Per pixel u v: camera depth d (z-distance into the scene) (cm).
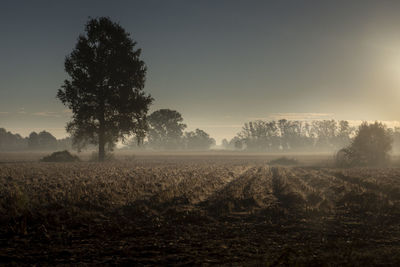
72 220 1227
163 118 17725
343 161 5338
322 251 890
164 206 1587
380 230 1151
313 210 1477
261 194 2048
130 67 5303
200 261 820
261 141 19662
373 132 5484
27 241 990
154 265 793
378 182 2566
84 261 820
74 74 5053
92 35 5228
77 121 5253
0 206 1410
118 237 1050
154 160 6944
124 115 5350
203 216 1336
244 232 1127
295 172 3962
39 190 1917
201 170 3888
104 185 2200
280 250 906
